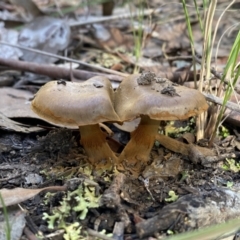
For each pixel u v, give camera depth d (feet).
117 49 2.26
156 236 1.20
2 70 1.93
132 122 1.53
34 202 1.27
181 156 1.40
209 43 1.44
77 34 2.42
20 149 1.47
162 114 1.22
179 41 2.42
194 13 2.79
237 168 1.40
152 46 2.33
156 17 2.83
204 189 1.30
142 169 1.34
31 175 1.35
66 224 1.22
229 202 1.25
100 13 3.07
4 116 1.54
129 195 1.28
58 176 1.32
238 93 1.56
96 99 1.21
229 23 2.74
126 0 2.90
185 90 1.26
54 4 3.14
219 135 1.51
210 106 1.47
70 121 1.21
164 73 1.69
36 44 2.08
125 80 1.32
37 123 1.56
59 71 1.77
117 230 1.20
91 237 1.19
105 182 1.29
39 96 1.26
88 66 1.89
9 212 1.24
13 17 2.64
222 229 1.14
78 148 1.42
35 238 1.19
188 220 1.20
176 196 1.28
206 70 1.47
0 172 1.38
